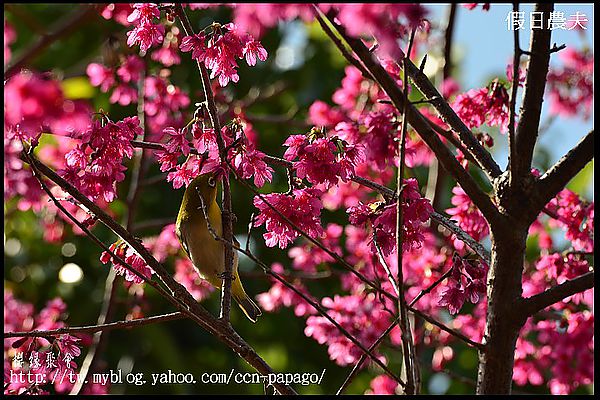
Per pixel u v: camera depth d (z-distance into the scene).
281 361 9.61
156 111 6.22
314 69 9.64
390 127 4.43
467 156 4.38
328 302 6.31
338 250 6.93
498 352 3.76
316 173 3.95
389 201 3.97
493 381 3.75
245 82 9.68
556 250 6.66
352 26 2.71
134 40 4.27
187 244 5.11
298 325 9.67
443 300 3.93
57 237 7.76
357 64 3.72
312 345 9.70
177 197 9.39
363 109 6.56
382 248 3.97
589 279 3.73
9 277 9.18
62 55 8.78
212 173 4.29
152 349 9.18
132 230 6.93
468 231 5.04
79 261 9.35
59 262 9.35
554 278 5.57
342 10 2.78
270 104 9.58
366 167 6.85
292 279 7.12
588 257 5.38
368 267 6.64
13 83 2.62
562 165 3.89
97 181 4.09
